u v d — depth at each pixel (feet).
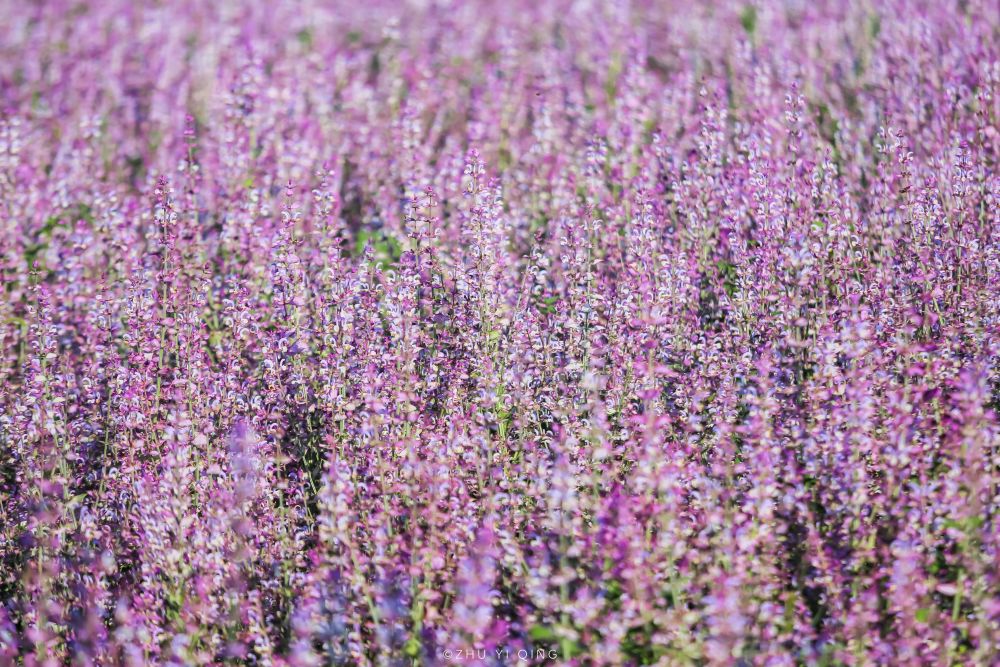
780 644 20.52
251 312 29.01
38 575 23.43
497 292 27.99
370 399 24.81
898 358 25.17
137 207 35.81
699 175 33.81
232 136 38.14
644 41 48.08
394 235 34.17
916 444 23.26
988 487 21.85
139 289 29.25
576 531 21.70
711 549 22.11
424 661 20.54
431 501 22.72
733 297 29.07
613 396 25.90
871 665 19.83
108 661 21.89
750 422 23.13
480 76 48.37
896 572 20.40
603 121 39.68
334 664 21.44
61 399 26.61
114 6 64.03
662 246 30.66
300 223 31.42
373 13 59.67
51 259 33.58
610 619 20.43
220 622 22.22
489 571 20.58
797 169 32.09
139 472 25.11
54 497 25.22
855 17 47.21
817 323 26.07
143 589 23.52
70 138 42.24
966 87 35.42
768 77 39.96
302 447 26.09
